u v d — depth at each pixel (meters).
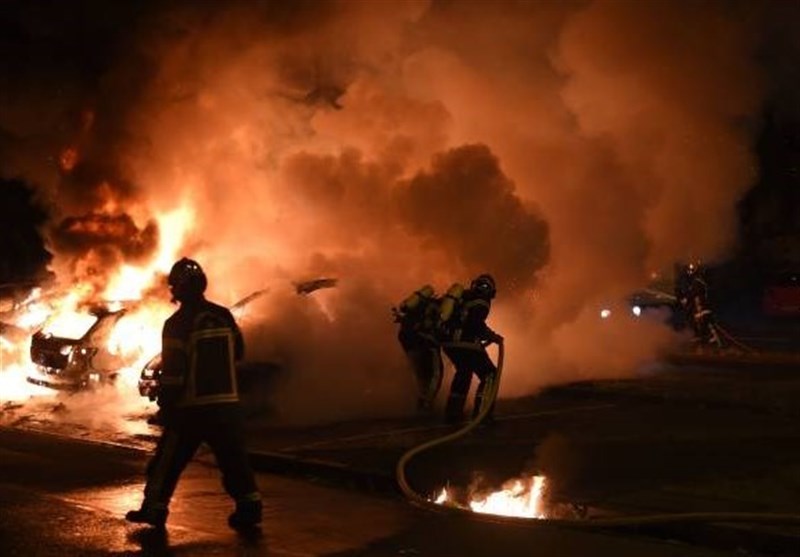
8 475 9.87
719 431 11.66
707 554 7.39
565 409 13.42
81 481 9.59
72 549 7.16
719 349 19.83
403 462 9.53
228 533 7.72
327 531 7.86
